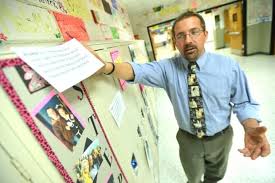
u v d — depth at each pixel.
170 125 2.64
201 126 1.03
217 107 0.99
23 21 0.57
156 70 1.04
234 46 6.27
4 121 0.37
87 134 0.63
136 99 1.49
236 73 0.96
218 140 1.10
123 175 0.86
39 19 0.66
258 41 5.31
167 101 3.65
